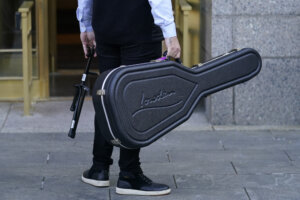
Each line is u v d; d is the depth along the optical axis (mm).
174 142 5523
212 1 5785
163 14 3916
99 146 4438
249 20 5824
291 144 5492
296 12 5824
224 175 4738
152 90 3766
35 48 6766
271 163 5008
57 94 7027
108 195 4359
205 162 5023
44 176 4715
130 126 3703
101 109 3723
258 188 4488
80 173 4773
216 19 5816
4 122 6062
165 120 3824
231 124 5996
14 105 6594
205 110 6316
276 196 4348
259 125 6004
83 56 8891
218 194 4379
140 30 4062
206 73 3930
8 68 6723
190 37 6660
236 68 4004
